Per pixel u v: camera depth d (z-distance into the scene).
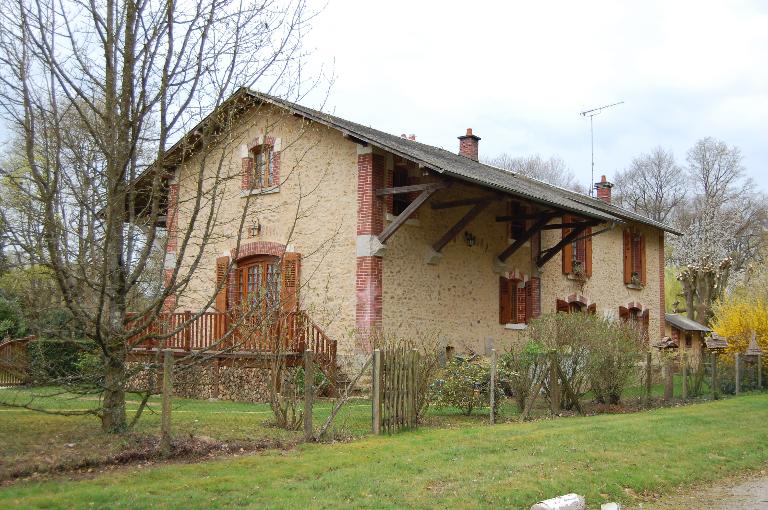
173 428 9.59
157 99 8.11
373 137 15.52
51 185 7.93
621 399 15.79
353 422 11.28
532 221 21.25
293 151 17.47
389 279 16.28
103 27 8.17
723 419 12.80
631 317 26.31
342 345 16.03
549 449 9.08
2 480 6.45
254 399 14.71
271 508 5.97
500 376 12.91
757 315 23.75
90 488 6.22
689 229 46.00
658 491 7.73
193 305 18.47
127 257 8.51
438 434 10.12
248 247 17.89
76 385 8.55
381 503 6.30
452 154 23.66
